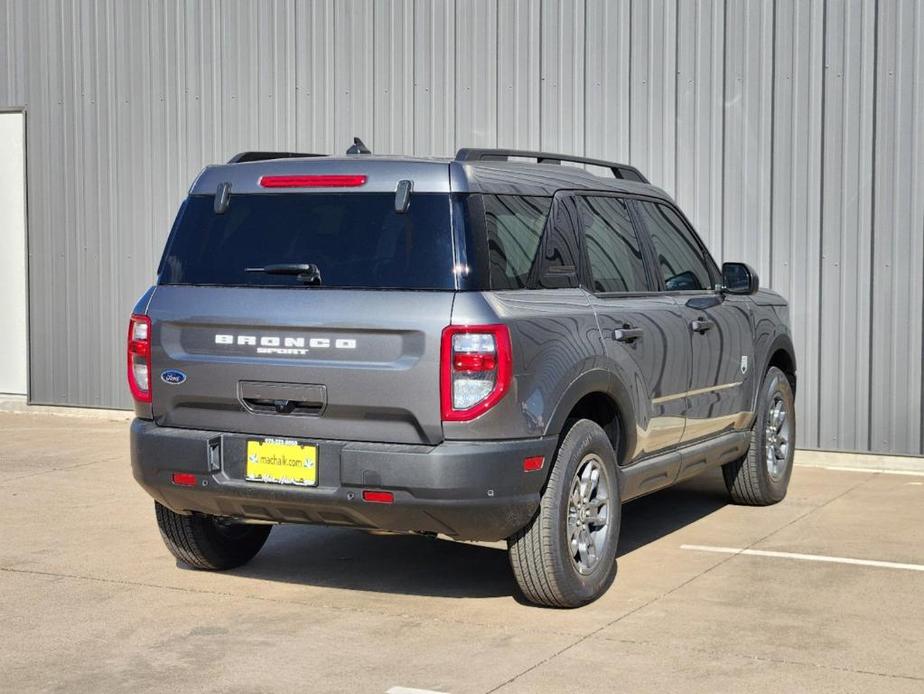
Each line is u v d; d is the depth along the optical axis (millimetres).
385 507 5559
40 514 8086
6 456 10211
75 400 12625
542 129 10742
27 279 12719
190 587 6410
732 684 4941
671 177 10320
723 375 7594
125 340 12391
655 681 4973
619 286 6617
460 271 5582
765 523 7867
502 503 5551
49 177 12602
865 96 9672
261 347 5820
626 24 10406
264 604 6105
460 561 6996
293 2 11562
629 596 6207
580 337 6004
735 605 6035
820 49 9805
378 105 11312
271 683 4980
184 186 12086
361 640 5520
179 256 6172
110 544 7309
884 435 9703
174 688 4930
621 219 6887
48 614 5930
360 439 5652
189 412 6031
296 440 5730
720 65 10117
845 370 9789
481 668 5137
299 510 5781
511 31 10812
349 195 5875
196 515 6441
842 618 5820
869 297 9711
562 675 5047
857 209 9727
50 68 12539
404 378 5535
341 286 5730
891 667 5145
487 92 10922
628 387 6383
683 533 7617
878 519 7965
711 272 7828
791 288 9945
